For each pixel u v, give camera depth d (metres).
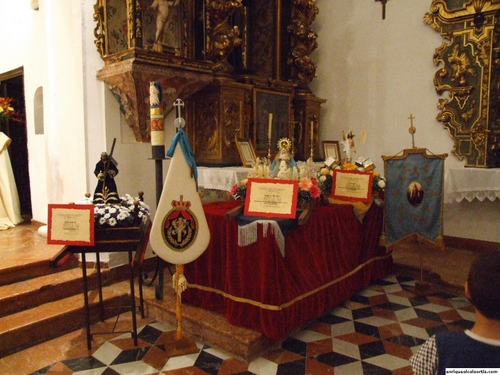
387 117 5.37
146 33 3.95
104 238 2.72
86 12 3.77
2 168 5.10
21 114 5.91
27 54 4.93
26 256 3.69
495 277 1.03
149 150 4.16
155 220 2.68
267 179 2.92
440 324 3.20
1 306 3.03
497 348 1.03
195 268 3.22
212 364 2.66
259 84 4.86
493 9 4.39
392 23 5.23
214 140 4.49
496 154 4.57
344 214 3.55
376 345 2.89
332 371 2.57
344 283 3.54
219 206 3.34
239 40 4.64
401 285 4.07
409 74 5.14
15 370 2.61
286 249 2.87
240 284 2.87
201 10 4.50
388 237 3.89
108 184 2.98
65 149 4.12
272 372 2.56
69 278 3.49
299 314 2.96
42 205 4.99
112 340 2.98
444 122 4.87
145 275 3.80
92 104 3.85
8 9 5.24
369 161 4.17
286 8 5.45
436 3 4.79
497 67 4.50
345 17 5.65
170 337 3.00
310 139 5.52
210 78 4.09
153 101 3.14
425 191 3.73
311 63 5.50
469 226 4.90
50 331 3.02
